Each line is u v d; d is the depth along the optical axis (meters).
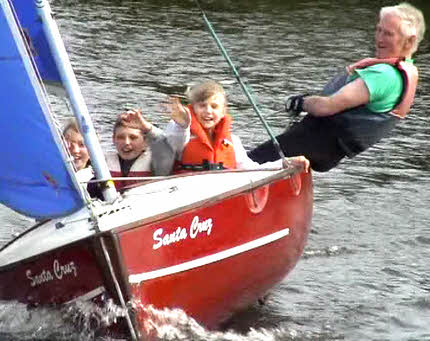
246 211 10.48
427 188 16.28
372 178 16.70
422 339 10.90
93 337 9.88
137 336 9.66
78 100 10.14
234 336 10.63
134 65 24.14
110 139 17.61
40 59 10.30
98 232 9.30
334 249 13.61
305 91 22.17
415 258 13.41
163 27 28.95
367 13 31.98
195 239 9.97
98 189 10.86
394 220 14.84
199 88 11.29
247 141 17.91
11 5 9.40
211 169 11.20
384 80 11.86
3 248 10.73
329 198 15.65
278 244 11.08
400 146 18.45
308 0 33.62
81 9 31.12
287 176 11.06
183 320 10.12
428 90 22.73
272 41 27.42
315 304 11.80
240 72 23.72
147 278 9.59
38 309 10.14
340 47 26.95
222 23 29.75
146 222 9.50
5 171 9.70
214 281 10.31
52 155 9.41
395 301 11.94
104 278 9.43
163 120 19.23
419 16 12.13
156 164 11.15
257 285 11.10
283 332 10.93
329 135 12.26
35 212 9.67
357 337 10.90
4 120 9.48
